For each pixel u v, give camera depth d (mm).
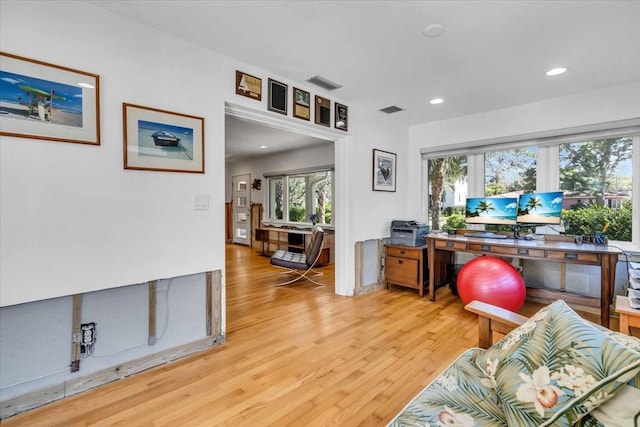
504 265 3018
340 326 2824
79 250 1822
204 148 2357
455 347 2400
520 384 1000
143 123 2055
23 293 1653
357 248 3834
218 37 2211
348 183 3734
